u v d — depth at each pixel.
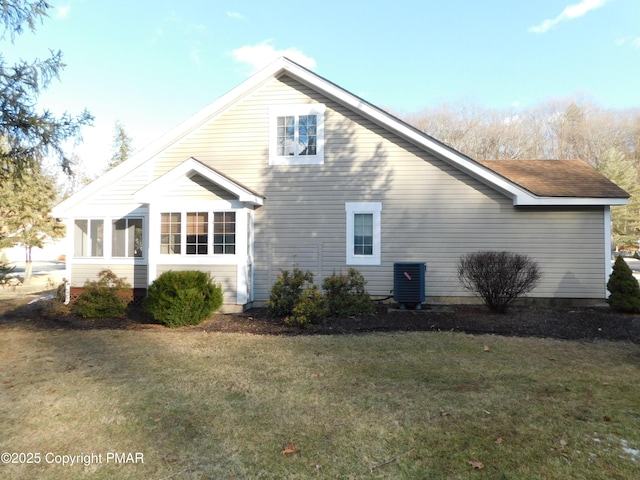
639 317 8.95
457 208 10.91
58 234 22.91
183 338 7.61
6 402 4.49
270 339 7.45
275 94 11.55
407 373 5.43
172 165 11.85
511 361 5.94
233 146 11.63
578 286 10.54
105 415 4.13
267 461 3.24
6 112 7.49
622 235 35.12
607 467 3.12
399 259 11.02
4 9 7.29
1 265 10.54
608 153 39.34
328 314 9.04
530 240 10.68
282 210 11.38
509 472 3.06
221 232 10.42
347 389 4.84
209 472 3.09
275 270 11.27
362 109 10.96
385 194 11.11
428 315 9.30
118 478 3.01
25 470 3.12
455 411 4.17
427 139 10.70
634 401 4.43
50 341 7.49
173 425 3.89
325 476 3.03
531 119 49.97
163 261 10.42
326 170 11.30
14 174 8.38
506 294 9.24
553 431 3.72
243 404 4.40
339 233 11.21
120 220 12.02
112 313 9.80
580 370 5.50
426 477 3.01
